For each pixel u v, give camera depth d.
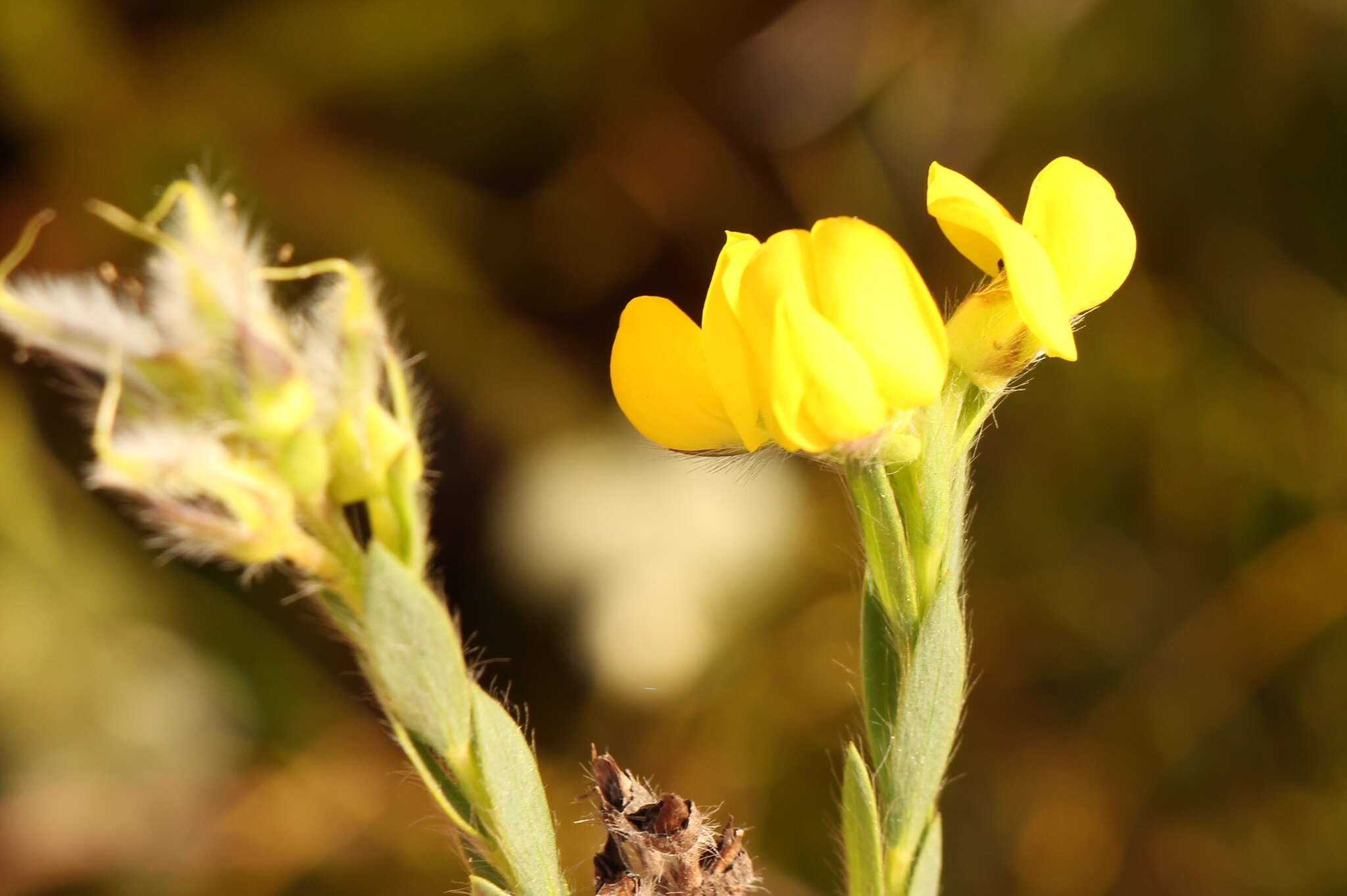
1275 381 0.51
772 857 0.49
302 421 0.22
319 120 0.54
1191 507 0.52
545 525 0.51
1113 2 0.50
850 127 0.53
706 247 0.55
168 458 0.22
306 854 0.49
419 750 0.23
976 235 0.24
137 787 0.48
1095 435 0.53
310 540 0.22
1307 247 0.51
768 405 0.23
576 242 0.55
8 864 0.47
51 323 0.22
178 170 0.52
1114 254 0.24
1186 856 0.49
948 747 0.24
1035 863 0.50
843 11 0.52
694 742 0.50
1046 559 0.53
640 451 0.52
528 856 0.23
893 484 0.24
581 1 0.53
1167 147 0.52
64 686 0.48
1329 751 0.48
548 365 0.54
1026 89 0.52
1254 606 0.50
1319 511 0.50
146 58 0.53
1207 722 0.50
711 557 0.51
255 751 0.50
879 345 0.23
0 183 0.52
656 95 0.55
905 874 0.24
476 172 0.56
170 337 0.22
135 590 0.49
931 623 0.23
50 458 0.50
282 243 0.52
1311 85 0.49
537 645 0.51
